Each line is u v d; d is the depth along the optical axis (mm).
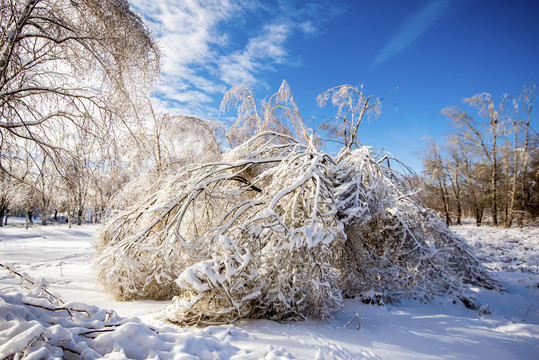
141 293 6289
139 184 11047
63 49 6285
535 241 16281
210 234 5855
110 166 6660
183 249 5957
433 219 8539
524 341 4695
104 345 2869
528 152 24141
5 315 2748
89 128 6238
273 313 5117
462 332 5012
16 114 5797
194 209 6402
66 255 13141
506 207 24609
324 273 5320
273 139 8266
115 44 6289
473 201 30609
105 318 3643
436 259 7617
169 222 6730
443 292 7410
